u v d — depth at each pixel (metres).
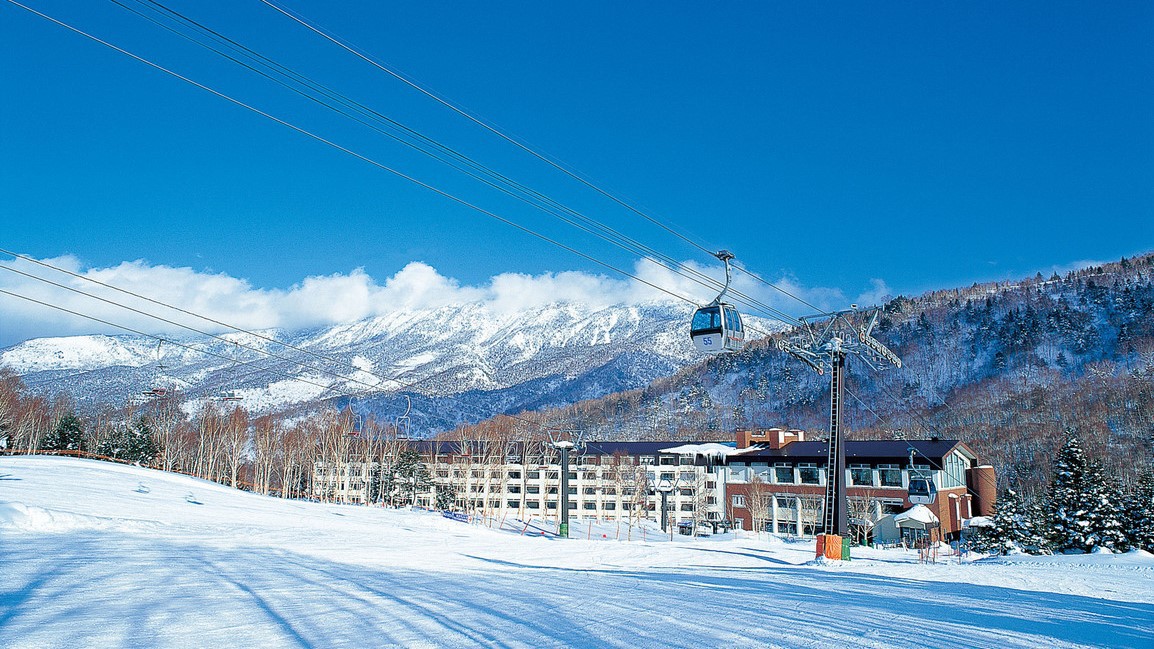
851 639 8.03
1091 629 9.20
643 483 89.81
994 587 16.56
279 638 7.94
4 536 20.64
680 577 18.00
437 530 40.75
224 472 107.25
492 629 8.66
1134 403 130.75
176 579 13.72
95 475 53.34
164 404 107.00
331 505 63.12
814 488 80.94
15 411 99.12
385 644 7.61
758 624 9.20
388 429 106.94
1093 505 56.38
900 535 72.50
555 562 23.83
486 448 97.75
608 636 8.19
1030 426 137.00
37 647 7.18
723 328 27.38
